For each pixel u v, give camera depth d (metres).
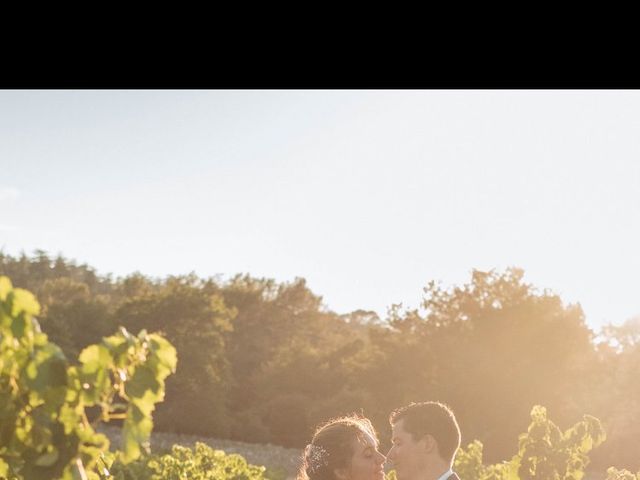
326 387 55.25
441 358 48.97
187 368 52.16
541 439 9.34
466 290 50.75
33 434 2.29
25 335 2.23
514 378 47.97
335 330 95.12
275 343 78.75
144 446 2.30
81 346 54.38
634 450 48.78
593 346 53.78
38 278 113.75
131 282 89.62
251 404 59.88
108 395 2.31
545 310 49.00
